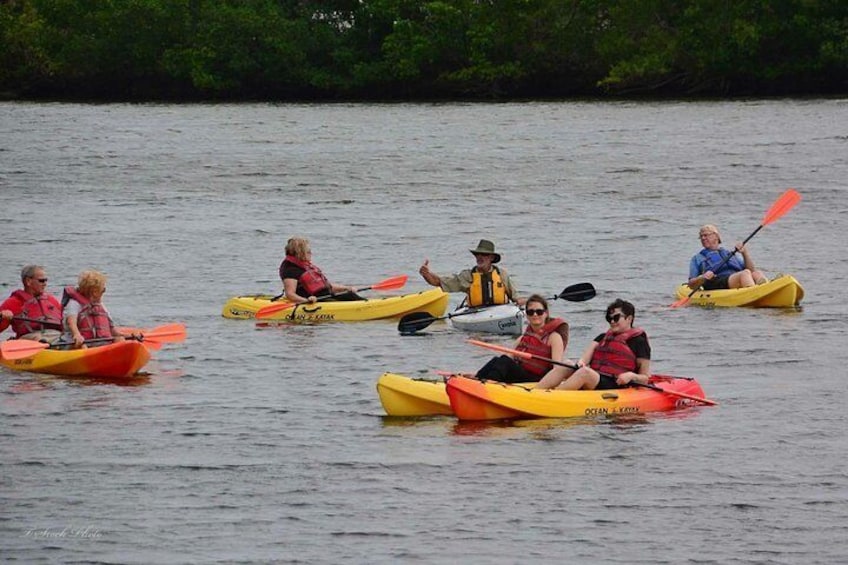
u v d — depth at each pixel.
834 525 37.31
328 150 167.38
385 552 35.69
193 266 88.00
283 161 155.38
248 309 69.00
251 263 89.12
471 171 141.88
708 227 72.50
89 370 55.19
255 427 47.03
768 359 57.69
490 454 43.19
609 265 85.75
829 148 153.00
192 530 37.31
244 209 116.75
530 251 91.94
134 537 36.81
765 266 84.50
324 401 50.69
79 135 190.50
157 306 73.56
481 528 37.22
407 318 61.75
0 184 135.12
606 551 35.66
